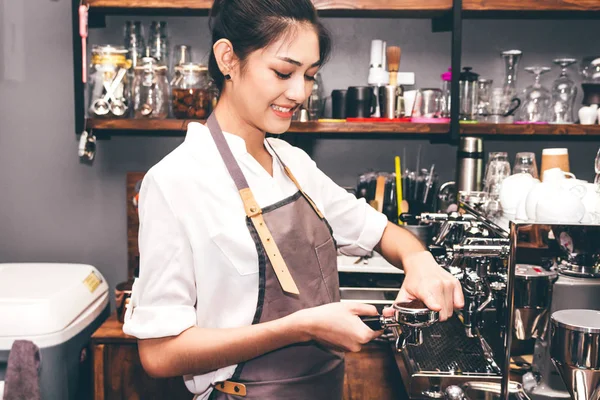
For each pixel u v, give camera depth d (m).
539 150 2.41
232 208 1.09
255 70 1.04
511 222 1.02
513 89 2.24
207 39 2.39
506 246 1.11
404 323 0.97
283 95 1.05
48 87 2.41
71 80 2.41
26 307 1.84
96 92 2.16
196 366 1.02
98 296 2.15
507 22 2.38
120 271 2.48
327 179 1.38
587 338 0.90
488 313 1.20
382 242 1.34
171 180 1.05
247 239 1.09
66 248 2.47
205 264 1.07
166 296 1.03
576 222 1.03
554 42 2.38
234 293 1.10
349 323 0.98
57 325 1.86
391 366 1.88
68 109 2.42
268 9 1.02
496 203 1.57
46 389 1.85
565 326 0.92
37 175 2.44
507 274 1.06
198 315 1.10
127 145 2.44
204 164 1.10
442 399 1.29
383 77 2.23
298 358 1.15
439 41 2.38
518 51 2.19
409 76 2.36
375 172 2.33
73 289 2.02
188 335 1.02
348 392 1.88
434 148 2.43
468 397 1.25
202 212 1.06
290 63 1.02
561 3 2.07
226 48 1.07
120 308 2.02
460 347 1.48
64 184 2.45
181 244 1.04
